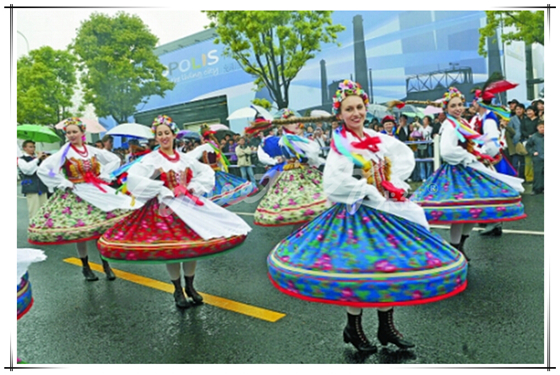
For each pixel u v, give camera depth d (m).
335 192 2.96
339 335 3.44
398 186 3.17
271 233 7.51
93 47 17.23
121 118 18.16
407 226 2.95
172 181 4.29
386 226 2.91
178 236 4.04
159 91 17.23
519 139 9.67
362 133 3.21
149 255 3.97
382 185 3.11
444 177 5.05
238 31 13.58
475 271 4.65
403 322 3.57
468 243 5.74
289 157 5.97
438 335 3.31
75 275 5.73
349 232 2.90
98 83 17.55
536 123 9.45
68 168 5.60
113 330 3.85
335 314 3.87
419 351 3.09
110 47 17.08
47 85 18.77
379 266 2.70
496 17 10.80
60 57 18.84
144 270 5.80
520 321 3.46
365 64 12.49
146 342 3.56
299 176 5.89
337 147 3.03
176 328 3.79
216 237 4.07
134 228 4.16
